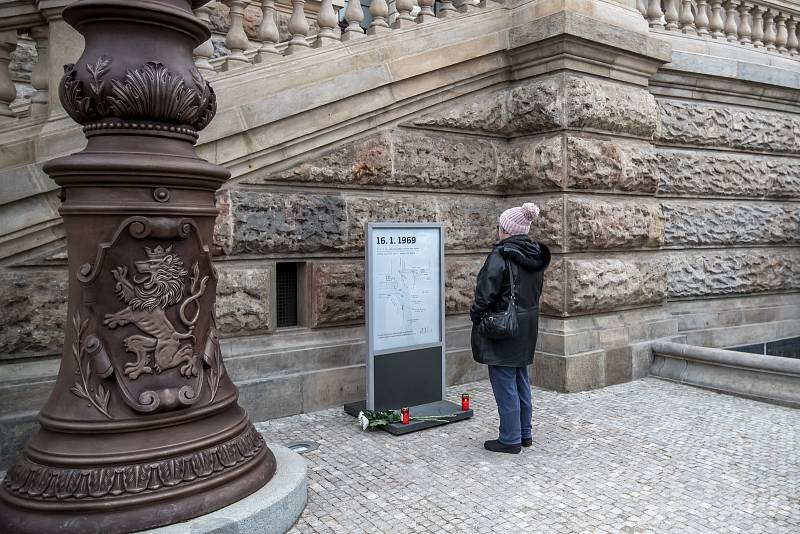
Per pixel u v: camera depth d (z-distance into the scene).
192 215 3.30
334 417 5.52
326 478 4.12
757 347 8.91
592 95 6.59
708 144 8.26
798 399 5.83
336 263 5.91
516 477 4.14
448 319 6.85
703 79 7.99
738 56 8.58
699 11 8.46
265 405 5.41
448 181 6.65
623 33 6.70
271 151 5.46
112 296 3.15
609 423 5.36
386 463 4.39
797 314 9.47
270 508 3.24
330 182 5.85
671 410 5.77
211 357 3.50
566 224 6.48
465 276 6.87
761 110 8.84
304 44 5.77
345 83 5.75
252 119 5.26
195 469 3.16
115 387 3.15
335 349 5.90
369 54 5.97
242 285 5.39
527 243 4.53
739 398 6.21
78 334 3.17
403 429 5.03
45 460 3.07
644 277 7.17
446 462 4.42
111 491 2.97
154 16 3.16
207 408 3.37
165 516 2.99
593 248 6.69
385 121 6.17
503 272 4.46
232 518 3.08
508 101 7.02
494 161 6.99
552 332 6.57
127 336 3.17
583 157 6.53
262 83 5.39
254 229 5.39
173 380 3.28
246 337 5.49
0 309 4.35
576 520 3.52
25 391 4.39
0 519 3.02
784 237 9.19
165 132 3.24
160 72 3.16
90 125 3.22
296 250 5.67
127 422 3.11
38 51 4.75
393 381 5.26
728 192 8.48
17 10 4.55
